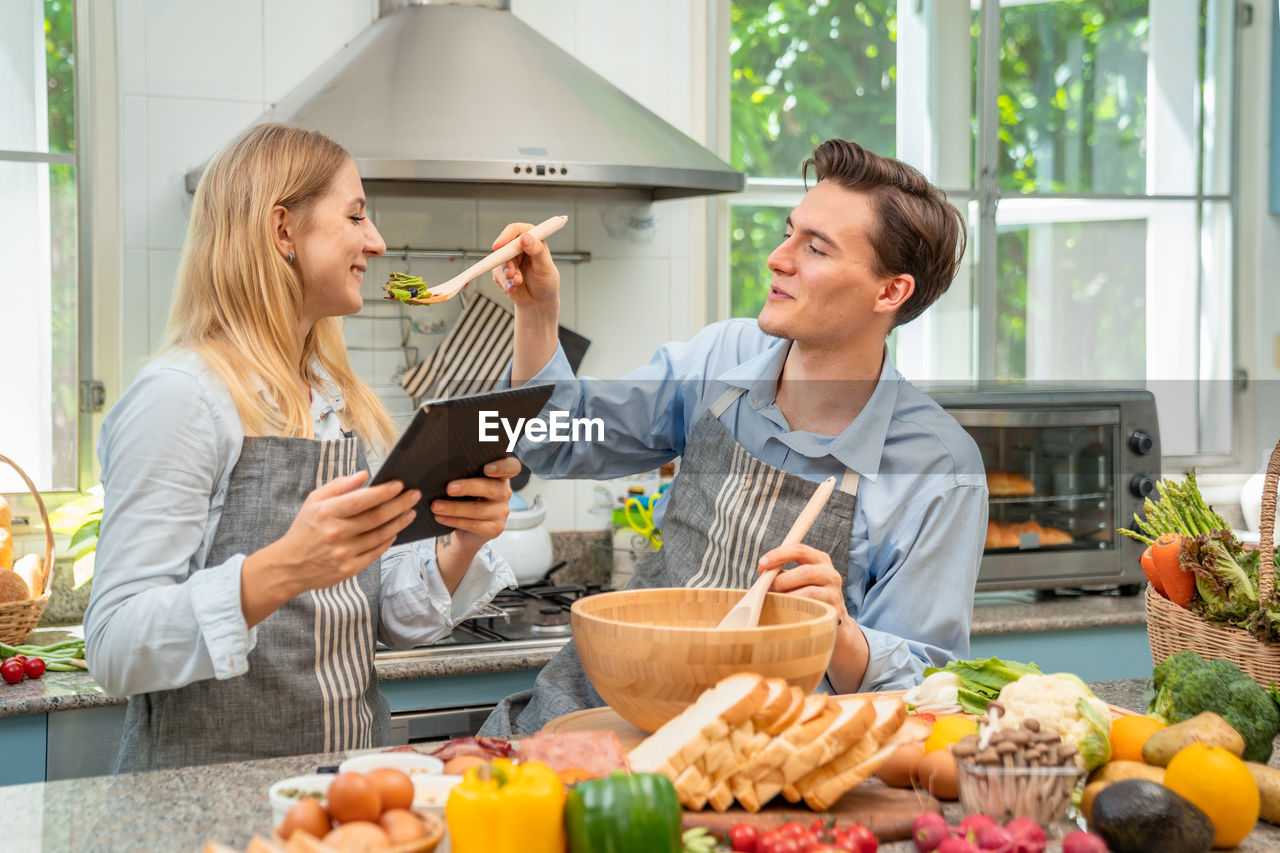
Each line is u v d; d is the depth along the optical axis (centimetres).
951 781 106
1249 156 342
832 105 312
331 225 145
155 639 121
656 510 188
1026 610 270
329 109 233
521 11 285
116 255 261
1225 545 146
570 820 88
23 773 203
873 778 115
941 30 317
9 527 238
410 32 253
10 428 259
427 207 279
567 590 274
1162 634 153
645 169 234
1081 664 266
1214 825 97
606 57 293
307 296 148
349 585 150
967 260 322
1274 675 137
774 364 160
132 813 106
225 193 142
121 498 129
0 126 254
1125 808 94
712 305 305
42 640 239
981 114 320
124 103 259
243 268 141
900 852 99
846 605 153
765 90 306
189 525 131
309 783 96
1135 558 282
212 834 101
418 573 155
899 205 144
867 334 151
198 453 133
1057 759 97
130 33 258
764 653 109
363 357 277
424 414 107
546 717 148
